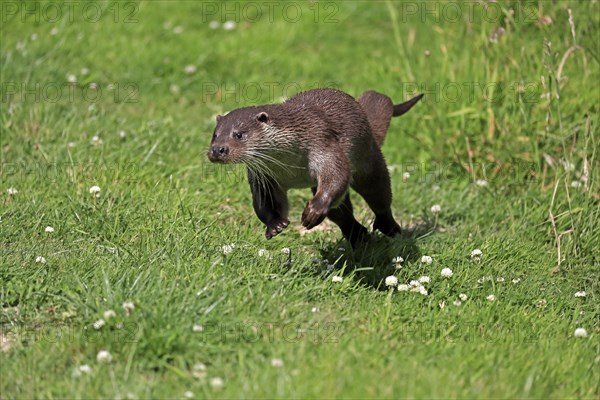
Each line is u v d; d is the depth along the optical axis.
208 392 11.34
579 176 19.06
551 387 12.05
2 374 11.90
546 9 21.75
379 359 12.20
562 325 14.17
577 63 20.94
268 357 12.26
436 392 11.30
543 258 17.02
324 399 11.12
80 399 11.25
